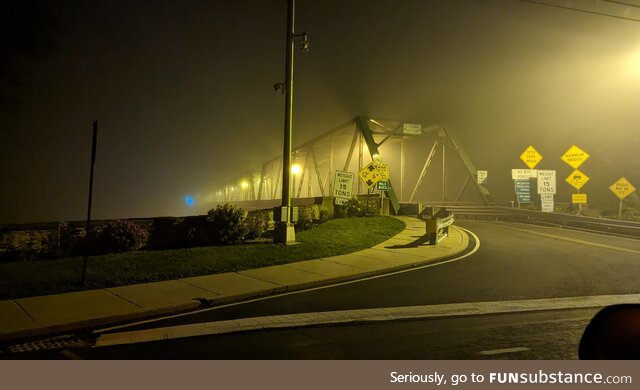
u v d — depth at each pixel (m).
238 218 15.80
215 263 11.90
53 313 7.47
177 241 15.39
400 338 6.38
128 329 6.93
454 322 7.23
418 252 14.53
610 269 12.04
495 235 20.36
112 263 11.59
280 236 15.48
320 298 8.86
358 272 11.18
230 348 5.96
